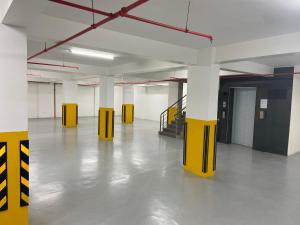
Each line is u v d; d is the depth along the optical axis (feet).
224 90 28.17
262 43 13.16
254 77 25.08
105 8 9.62
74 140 26.73
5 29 8.34
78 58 21.97
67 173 15.55
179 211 10.88
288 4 8.43
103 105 28.17
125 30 12.75
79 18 11.14
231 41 14.08
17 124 8.76
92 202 11.49
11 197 8.77
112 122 28.09
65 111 37.06
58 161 18.24
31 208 10.69
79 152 21.33
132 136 31.14
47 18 10.87
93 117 54.65
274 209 11.39
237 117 28.25
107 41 12.80
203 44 15.07
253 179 15.64
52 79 39.58
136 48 13.87
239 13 9.50
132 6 6.59
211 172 16.22
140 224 9.64
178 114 31.30
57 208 10.77
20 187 8.93
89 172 15.90
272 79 23.49
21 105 8.80
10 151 8.68
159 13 9.89
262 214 10.85
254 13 9.44
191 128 16.84
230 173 16.79
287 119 22.56
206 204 11.70
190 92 17.06
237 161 20.15
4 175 8.61
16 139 8.78
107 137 27.81
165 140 28.81
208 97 15.80
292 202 12.22
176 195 12.67
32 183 13.64
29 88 47.37
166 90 49.03
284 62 20.11
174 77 29.76
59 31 11.24
